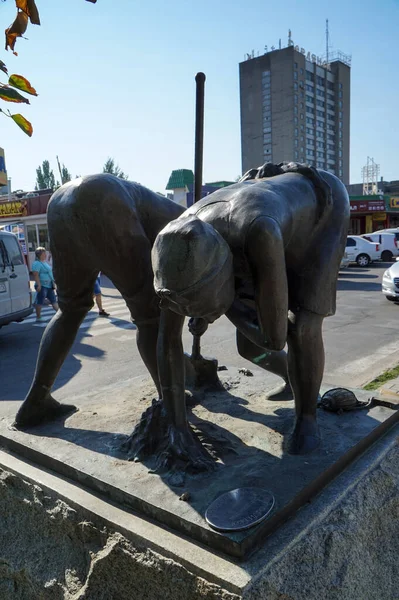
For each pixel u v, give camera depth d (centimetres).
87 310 260
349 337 695
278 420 253
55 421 266
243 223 170
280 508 170
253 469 199
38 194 1977
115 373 562
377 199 2970
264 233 166
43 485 209
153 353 246
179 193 2062
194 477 195
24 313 791
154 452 217
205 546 163
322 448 215
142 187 243
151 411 226
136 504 184
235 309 196
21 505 219
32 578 203
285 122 5625
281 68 5509
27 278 809
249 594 145
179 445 206
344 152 6588
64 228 228
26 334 804
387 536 213
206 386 306
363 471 210
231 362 575
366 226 3041
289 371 219
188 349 634
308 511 180
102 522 183
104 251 223
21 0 110
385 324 791
